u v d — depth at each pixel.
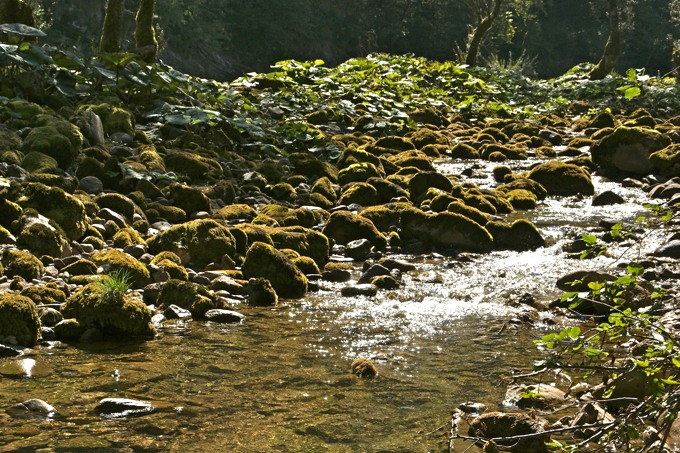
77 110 11.48
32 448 3.69
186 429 3.97
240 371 4.80
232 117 13.31
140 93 13.13
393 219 9.20
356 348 5.32
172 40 45.06
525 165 13.19
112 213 8.15
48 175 8.59
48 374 4.63
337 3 56.09
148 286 6.24
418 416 4.19
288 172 11.60
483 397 4.45
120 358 4.95
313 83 18.62
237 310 6.21
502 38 55.97
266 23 51.59
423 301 6.63
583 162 12.86
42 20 32.84
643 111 17.77
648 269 7.09
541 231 9.28
